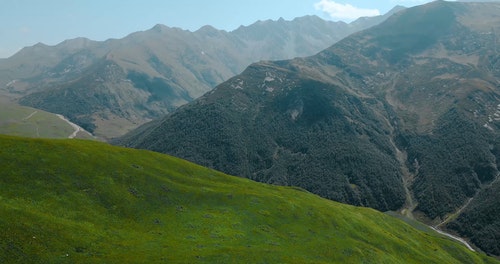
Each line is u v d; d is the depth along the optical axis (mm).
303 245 83625
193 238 72875
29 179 69688
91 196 73812
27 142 79875
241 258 65750
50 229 57562
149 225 74062
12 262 47844
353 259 83938
